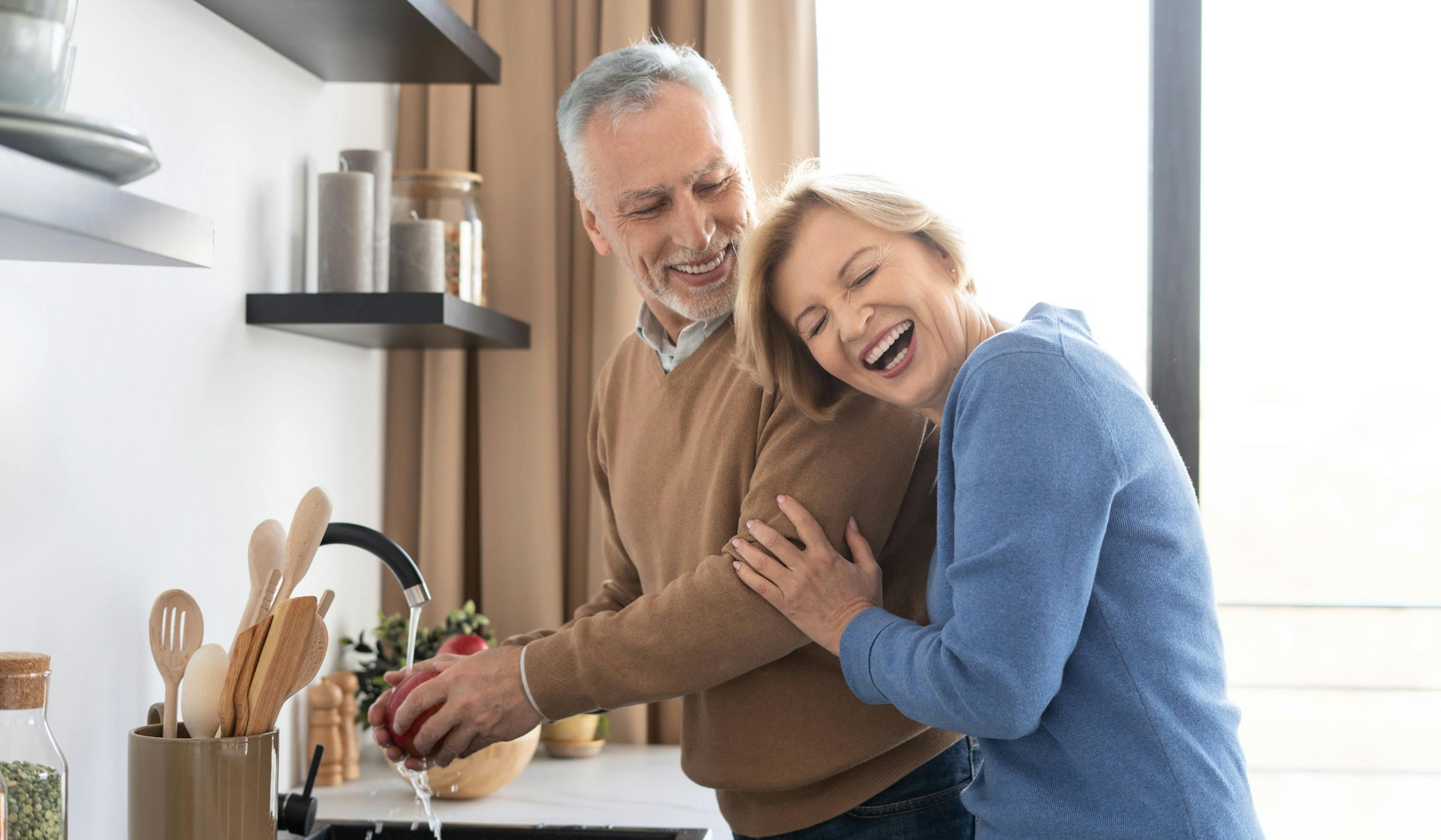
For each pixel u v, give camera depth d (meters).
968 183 2.41
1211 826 0.89
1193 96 2.32
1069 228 2.43
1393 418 2.97
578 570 2.32
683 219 1.24
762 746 1.24
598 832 1.47
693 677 1.16
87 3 1.22
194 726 1.06
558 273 2.31
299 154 1.77
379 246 1.77
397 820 1.54
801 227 1.10
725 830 1.53
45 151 0.69
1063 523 0.88
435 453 2.22
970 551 0.91
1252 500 3.05
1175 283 2.33
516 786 1.79
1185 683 0.91
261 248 1.65
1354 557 3.04
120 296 1.30
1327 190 2.88
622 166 1.25
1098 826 0.92
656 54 1.27
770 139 2.27
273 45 1.65
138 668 1.33
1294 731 3.10
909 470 1.22
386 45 1.65
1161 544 0.93
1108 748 0.92
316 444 1.86
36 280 1.16
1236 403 3.01
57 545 1.19
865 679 1.06
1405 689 3.05
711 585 1.16
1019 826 0.96
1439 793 3.04
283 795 1.60
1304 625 3.08
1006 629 0.88
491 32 2.29
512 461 2.25
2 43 0.72
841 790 1.24
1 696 0.90
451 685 1.20
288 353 1.75
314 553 1.17
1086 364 0.93
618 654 1.17
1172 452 0.98
